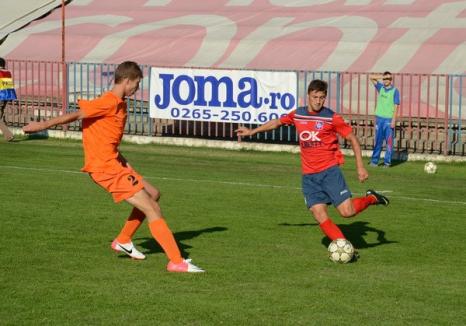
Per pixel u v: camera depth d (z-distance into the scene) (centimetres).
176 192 2348
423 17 4241
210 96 3569
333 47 4103
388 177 2850
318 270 1470
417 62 3853
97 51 4512
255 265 1497
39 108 3938
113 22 4831
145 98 3991
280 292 1318
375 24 4256
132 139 3712
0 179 2497
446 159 3238
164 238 1439
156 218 1445
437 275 1455
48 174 2630
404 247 1692
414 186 2622
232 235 1769
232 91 3525
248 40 4319
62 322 1152
